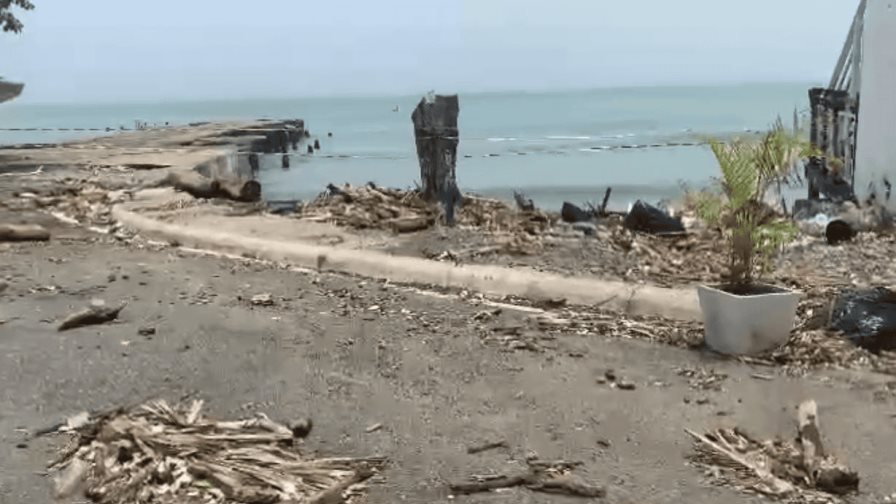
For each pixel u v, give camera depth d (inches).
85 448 170.6
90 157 912.3
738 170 259.8
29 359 229.3
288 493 151.1
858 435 184.9
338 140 2797.7
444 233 424.8
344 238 411.5
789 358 241.9
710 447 175.6
